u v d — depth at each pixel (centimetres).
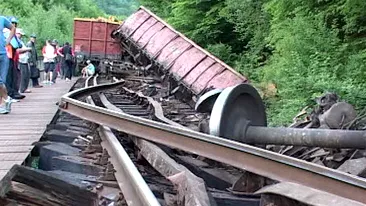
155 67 2103
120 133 786
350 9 1232
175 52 1964
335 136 496
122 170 530
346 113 568
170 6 3081
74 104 787
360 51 1213
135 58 2339
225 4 2316
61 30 5956
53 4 7075
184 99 1836
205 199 401
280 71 1380
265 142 562
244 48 2406
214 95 657
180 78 1830
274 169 407
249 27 2125
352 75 1174
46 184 450
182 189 439
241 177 520
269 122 1307
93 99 1250
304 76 1227
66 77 2842
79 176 593
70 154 705
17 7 5469
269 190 381
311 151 591
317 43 1274
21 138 841
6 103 1175
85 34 2969
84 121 1009
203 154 502
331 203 327
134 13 2372
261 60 2073
